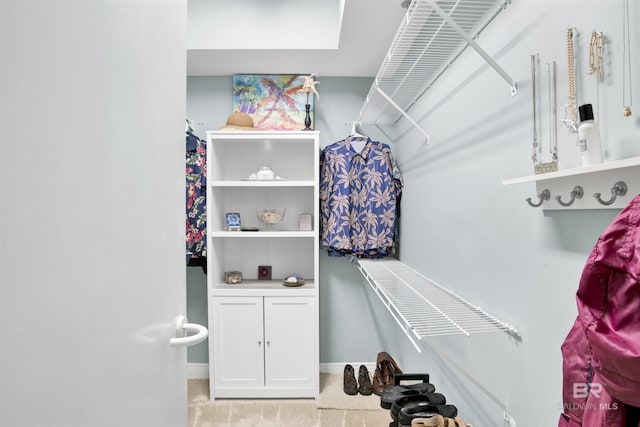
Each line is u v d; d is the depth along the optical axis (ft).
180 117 3.24
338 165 8.71
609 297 1.92
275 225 9.52
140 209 2.37
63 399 1.56
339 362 9.64
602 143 2.67
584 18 2.84
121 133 2.10
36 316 1.40
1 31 1.23
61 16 1.54
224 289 8.36
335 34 7.85
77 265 1.66
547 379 3.33
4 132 1.25
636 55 2.36
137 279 2.31
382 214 8.59
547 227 3.31
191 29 7.86
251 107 9.33
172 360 2.99
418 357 7.43
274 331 8.37
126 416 2.14
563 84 3.11
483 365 4.57
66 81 1.58
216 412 7.73
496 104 4.24
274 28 7.86
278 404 8.07
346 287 9.65
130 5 2.21
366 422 7.27
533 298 3.53
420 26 4.42
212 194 8.46
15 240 1.30
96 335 1.82
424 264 6.99
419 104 7.34
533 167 3.52
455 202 5.45
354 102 9.56
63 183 1.56
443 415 4.50
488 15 4.37
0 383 1.23
